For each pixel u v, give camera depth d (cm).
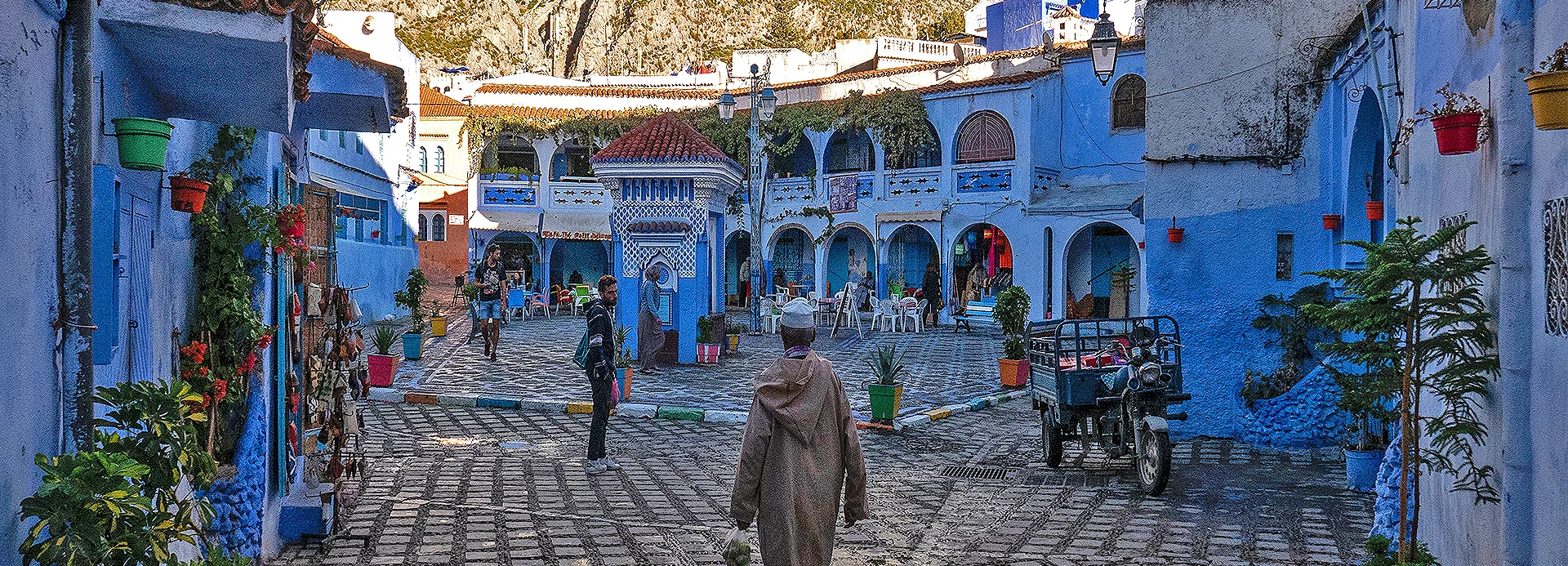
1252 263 1264
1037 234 3025
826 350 2467
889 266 3594
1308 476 1048
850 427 573
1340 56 1156
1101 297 3081
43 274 371
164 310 561
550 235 3825
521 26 7944
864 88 3559
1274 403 1226
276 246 695
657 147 2031
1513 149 511
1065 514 891
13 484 339
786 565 549
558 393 1611
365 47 3538
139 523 349
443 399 1535
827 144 3556
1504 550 514
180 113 550
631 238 2050
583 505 905
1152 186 1305
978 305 2930
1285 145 1248
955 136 3212
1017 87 3053
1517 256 510
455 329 2834
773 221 3691
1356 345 604
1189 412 1288
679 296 2052
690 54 8338
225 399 639
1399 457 743
